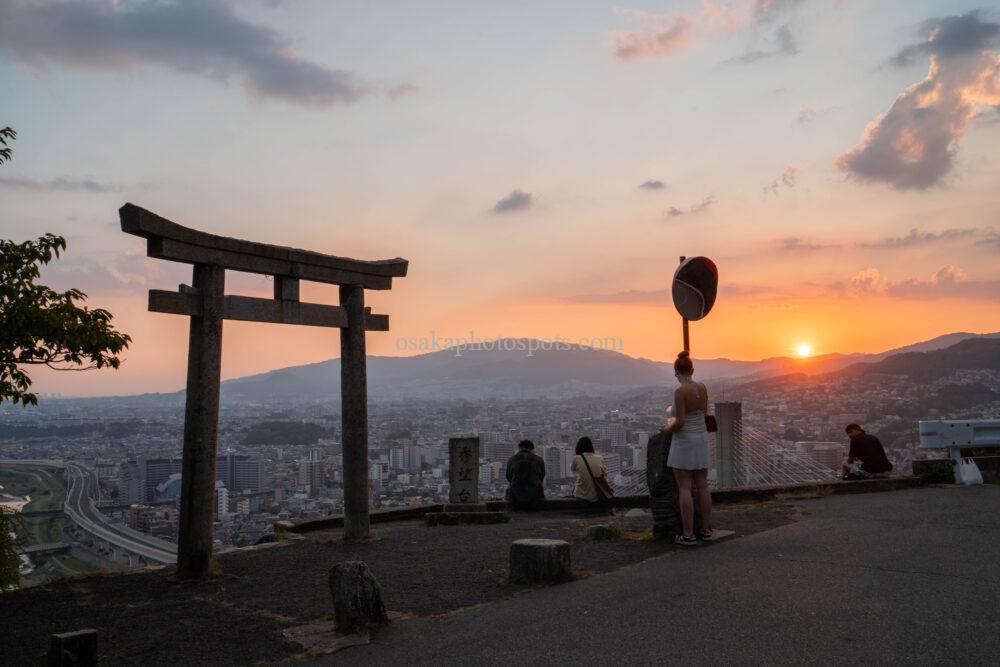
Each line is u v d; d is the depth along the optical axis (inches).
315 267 342.6
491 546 326.0
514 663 164.4
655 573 242.8
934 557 243.0
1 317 265.7
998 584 205.6
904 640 161.3
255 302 312.8
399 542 344.2
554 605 211.9
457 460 445.1
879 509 362.3
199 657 184.7
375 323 382.3
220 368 292.0
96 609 232.8
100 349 286.2
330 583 204.5
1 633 208.5
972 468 459.5
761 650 160.4
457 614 212.1
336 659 178.4
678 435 293.9
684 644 168.1
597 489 465.7
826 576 222.5
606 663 159.8
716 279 362.9
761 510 385.4
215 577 275.9
